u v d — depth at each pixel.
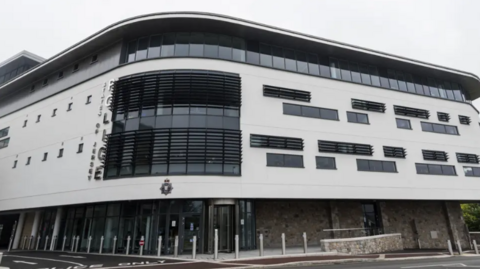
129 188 15.89
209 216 15.94
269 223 18.88
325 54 22.08
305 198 17.64
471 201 24.52
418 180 21.34
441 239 22.61
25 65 30.41
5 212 24.06
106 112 18.55
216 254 12.81
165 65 17.92
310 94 20.12
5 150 24.86
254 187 16.62
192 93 17.11
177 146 16.06
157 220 15.56
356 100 21.56
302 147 18.55
